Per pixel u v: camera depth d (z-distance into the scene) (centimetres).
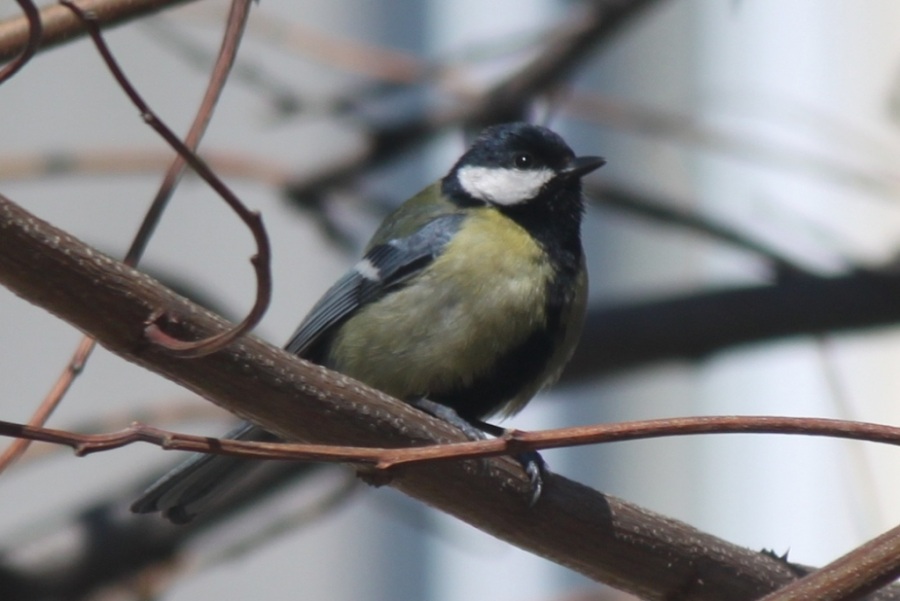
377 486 414
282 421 475
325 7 1213
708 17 1204
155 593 823
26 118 1179
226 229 1173
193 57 991
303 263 1175
